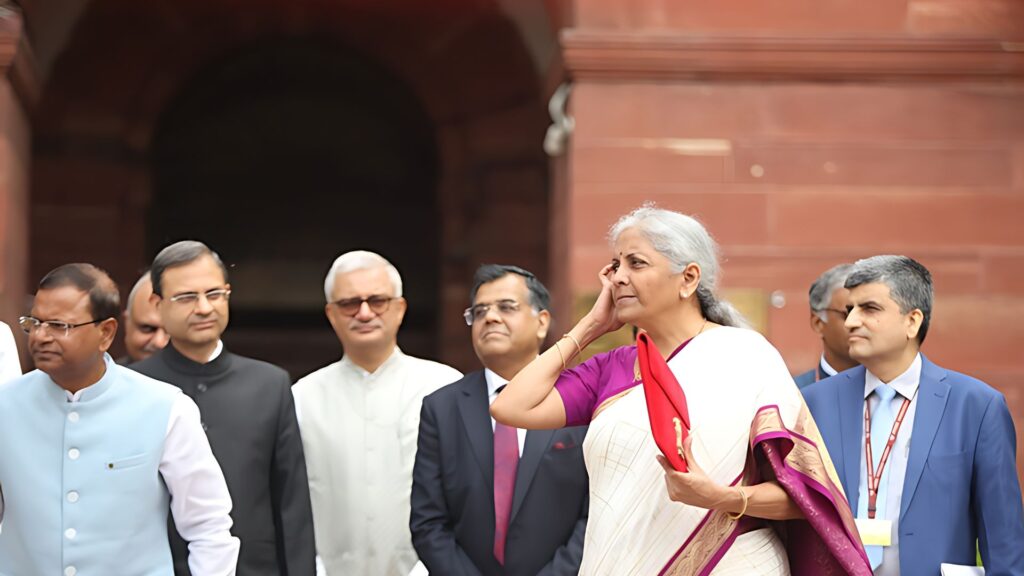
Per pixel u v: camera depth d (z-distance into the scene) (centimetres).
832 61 739
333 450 500
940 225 743
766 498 319
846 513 324
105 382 370
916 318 421
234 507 437
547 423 358
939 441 412
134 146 1009
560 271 786
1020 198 745
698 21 743
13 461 363
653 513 331
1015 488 407
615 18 740
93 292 361
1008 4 750
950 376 423
